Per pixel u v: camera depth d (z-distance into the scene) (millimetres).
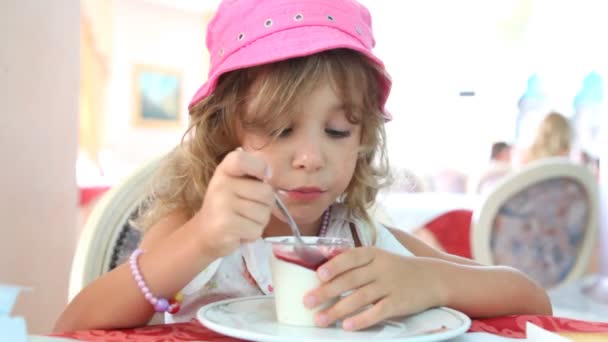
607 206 3768
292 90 832
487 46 4516
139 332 625
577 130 3900
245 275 996
